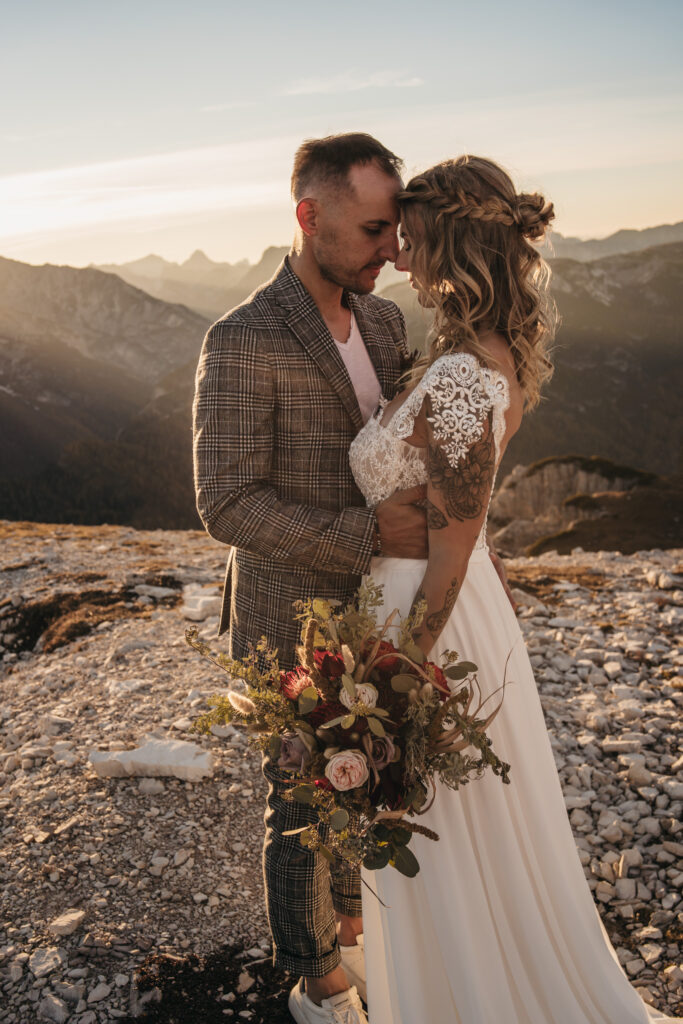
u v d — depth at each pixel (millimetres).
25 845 3287
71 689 4871
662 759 4000
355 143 1965
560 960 2133
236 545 2123
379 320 2445
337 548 2047
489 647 2109
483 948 1986
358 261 2045
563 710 4609
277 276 2211
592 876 3266
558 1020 2037
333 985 2455
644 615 6273
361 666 1772
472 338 1896
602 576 7906
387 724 1759
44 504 148250
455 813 2008
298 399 2133
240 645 2412
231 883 3168
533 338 2014
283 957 2436
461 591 2098
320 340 2123
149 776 3732
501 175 1901
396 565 2096
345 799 1718
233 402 2049
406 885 2027
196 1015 2537
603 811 3645
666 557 9258
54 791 3629
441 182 1861
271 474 2203
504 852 2057
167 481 162000
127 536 11844
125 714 4379
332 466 2207
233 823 3500
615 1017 2125
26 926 2867
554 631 5926
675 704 4648
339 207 1972
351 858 1678
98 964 2719
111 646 5555
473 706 2072
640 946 2857
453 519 1873
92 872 3150
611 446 184750
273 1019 2537
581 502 35594
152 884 3127
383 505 2070
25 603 6809
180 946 2836
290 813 2334
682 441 186250
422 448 1966
